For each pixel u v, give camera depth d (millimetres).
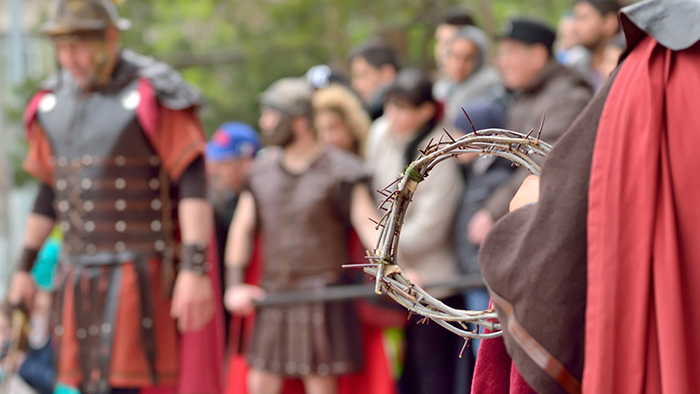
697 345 1838
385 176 6148
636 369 1853
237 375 6098
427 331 5914
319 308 5488
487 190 5684
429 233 5844
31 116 5047
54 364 4914
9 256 10922
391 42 15844
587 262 1929
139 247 4777
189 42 15906
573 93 5098
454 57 6617
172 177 4789
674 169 1890
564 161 2004
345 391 5789
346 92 6406
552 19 15297
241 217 5848
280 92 5660
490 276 2059
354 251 5715
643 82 1941
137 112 4730
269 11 15938
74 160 4820
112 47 4816
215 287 5453
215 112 15484
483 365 2289
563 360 1937
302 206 5527
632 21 2004
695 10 1946
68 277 4844
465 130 5898
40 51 14461
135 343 4742
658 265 1862
